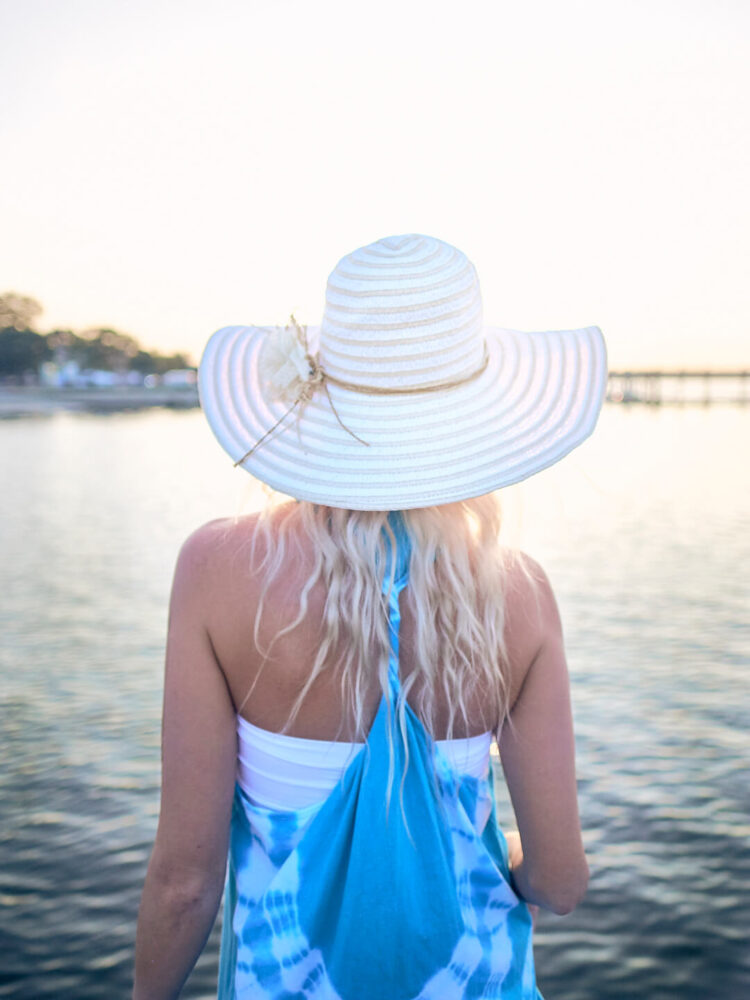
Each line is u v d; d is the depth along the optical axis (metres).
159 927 1.12
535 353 1.20
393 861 1.05
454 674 1.08
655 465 32.66
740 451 39.38
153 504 23.33
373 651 1.05
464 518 1.11
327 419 1.12
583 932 4.39
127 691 7.91
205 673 1.09
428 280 1.09
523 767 1.14
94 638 9.86
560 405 1.16
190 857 1.11
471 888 1.11
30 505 23.08
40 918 4.44
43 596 12.20
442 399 1.11
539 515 20.02
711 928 4.38
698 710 7.22
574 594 11.95
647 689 7.77
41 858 4.97
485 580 1.08
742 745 6.49
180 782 1.10
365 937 1.05
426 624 1.06
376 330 1.09
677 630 9.88
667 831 5.28
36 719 7.18
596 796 5.72
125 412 107.62
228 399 1.20
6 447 47.25
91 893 4.64
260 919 1.08
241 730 1.12
